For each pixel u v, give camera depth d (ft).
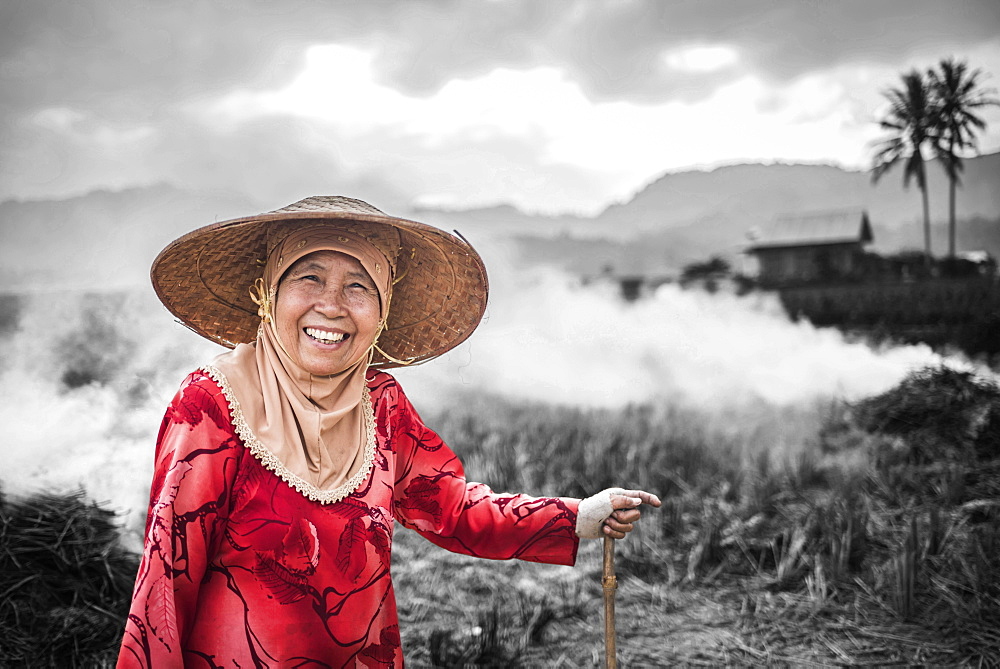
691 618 12.96
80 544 12.02
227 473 5.45
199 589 5.40
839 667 11.41
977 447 20.27
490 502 6.78
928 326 37.78
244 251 6.66
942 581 13.61
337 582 5.60
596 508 6.77
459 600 13.37
